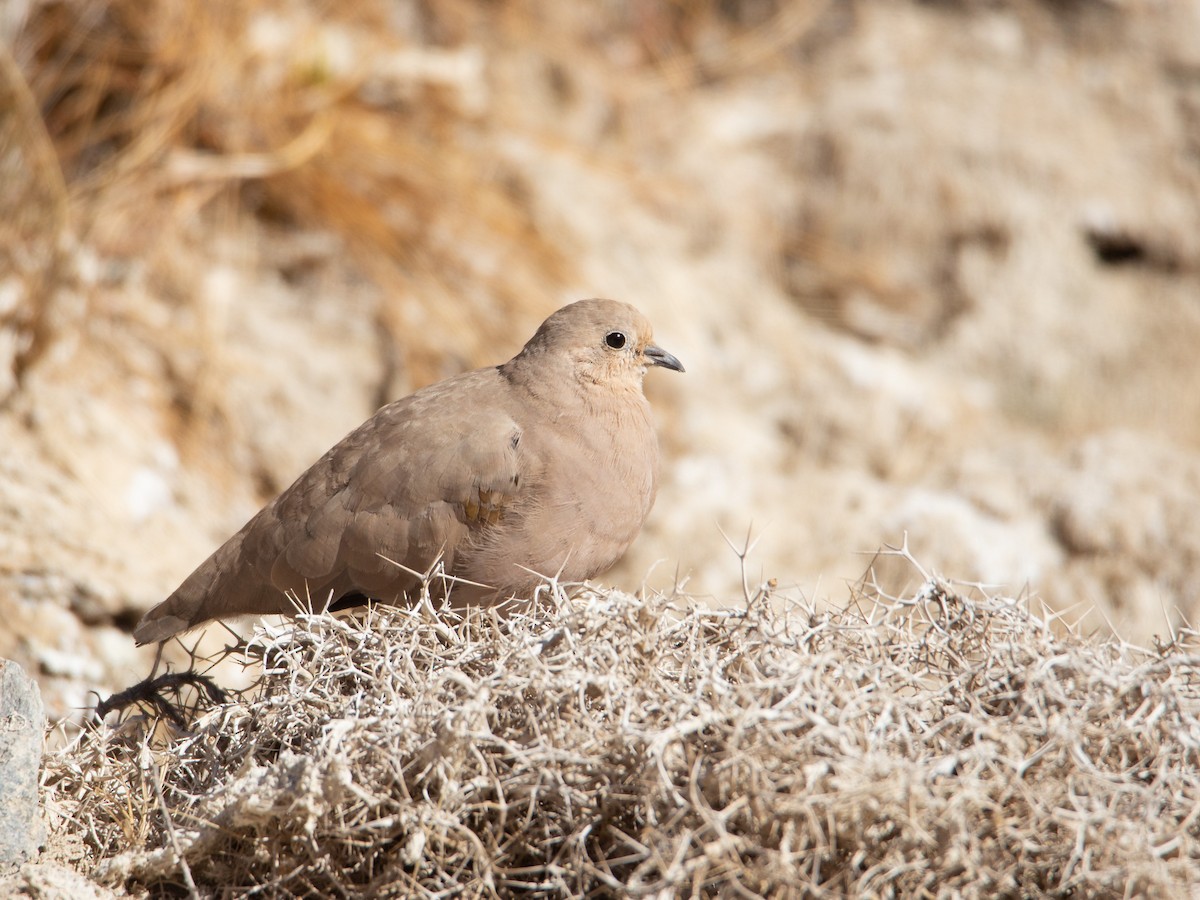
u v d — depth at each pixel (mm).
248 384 12641
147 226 13148
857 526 12945
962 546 12477
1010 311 16922
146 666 9859
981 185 17500
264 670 6504
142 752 6355
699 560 12594
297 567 7688
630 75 17953
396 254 13906
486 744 5555
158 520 11172
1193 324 17078
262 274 13594
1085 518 12758
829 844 5109
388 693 5941
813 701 5383
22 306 11680
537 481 7629
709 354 15023
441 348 13539
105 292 12602
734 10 19453
